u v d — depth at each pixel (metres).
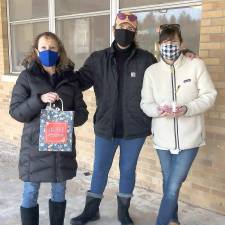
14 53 6.57
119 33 3.16
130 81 3.29
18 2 6.29
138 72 3.29
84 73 3.37
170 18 4.16
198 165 3.91
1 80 6.55
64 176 2.96
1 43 6.49
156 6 4.27
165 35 2.95
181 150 3.04
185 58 3.06
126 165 3.47
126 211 3.59
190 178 4.00
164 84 3.06
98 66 3.34
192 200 4.03
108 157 3.50
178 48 2.94
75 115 3.03
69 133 2.83
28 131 2.91
